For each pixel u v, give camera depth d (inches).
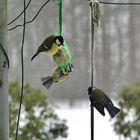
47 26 1482.5
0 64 164.7
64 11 1531.7
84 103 1176.2
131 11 1553.9
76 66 1402.6
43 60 1409.9
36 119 345.7
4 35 165.3
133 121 380.8
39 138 346.9
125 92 385.4
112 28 1557.6
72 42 1476.4
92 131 157.2
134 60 1508.4
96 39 1465.3
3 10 165.0
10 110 340.5
